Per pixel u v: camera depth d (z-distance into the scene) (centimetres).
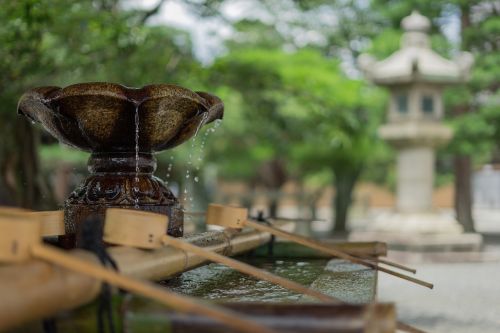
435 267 1170
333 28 2022
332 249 414
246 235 465
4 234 187
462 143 1554
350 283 379
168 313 193
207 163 2344
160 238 266
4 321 170
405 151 1401
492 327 673
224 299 326
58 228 374
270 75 1315
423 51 1396
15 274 181
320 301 315
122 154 388
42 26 860
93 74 1032
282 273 436
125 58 1000
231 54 1292
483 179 3155
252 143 2283
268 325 185
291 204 3522
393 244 1338
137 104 362
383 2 1742
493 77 1543
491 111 1519
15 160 1010
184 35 1261
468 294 881
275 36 1931
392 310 193
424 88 1375
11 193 1013
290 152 2080
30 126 1020
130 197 379
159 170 1830
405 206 1395
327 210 3494
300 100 1408
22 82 912
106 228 267
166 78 1054
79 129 386
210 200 2231
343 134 1728
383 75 1380
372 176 2527
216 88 1268
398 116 1402
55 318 214
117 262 244
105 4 1076
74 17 908
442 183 2089
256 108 1698
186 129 409
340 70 1644
